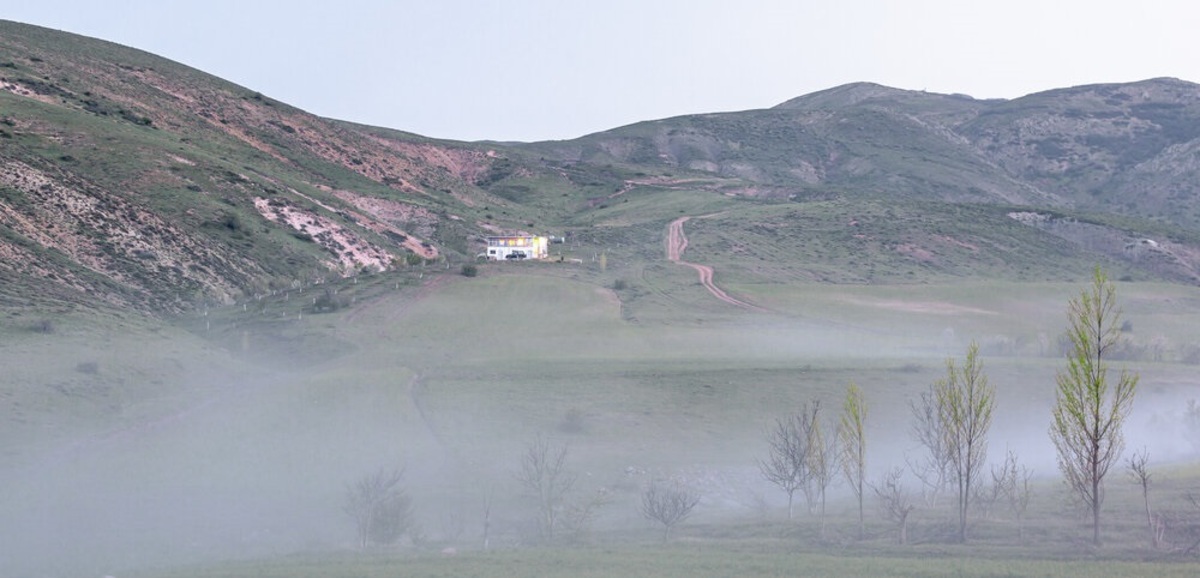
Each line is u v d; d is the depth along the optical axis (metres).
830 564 34.28
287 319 96.81
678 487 53.38
